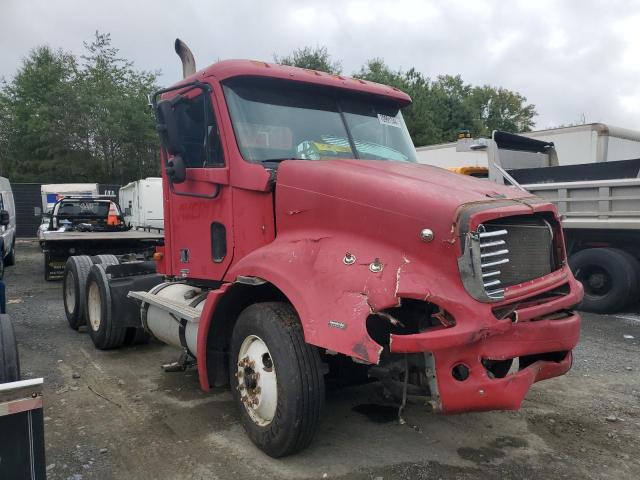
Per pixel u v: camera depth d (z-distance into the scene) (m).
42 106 36.56
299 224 3.74
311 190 3.67
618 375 5.41
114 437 4.02
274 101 4.34
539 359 3.46
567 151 11.12
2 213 9.68
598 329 7.27
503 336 3.12
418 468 3.54
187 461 3.65
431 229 3.11
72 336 7.10
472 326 2.97
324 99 4.57
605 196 7.95
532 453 3.77
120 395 4.88
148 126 36.69
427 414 4.42
